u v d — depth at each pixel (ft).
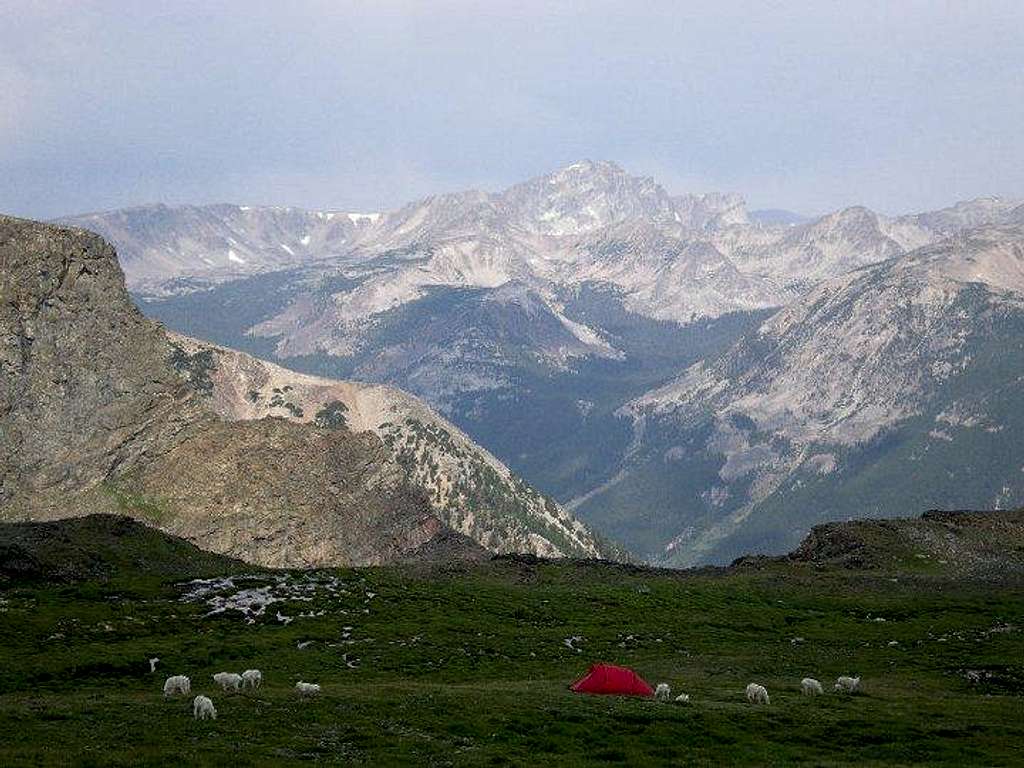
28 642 267.39
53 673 232.53
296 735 163.84
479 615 341.21
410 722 177.37
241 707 180.55
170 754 146.20
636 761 159.74
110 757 143.64
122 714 173.78
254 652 266.77
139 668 243.19
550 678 251.19
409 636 298.76
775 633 341.00
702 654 299.79
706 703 207.31
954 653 303.48
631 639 318.24
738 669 272.10
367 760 152.05
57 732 159.12
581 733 176.04
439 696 199.82
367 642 286.66
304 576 384.27
